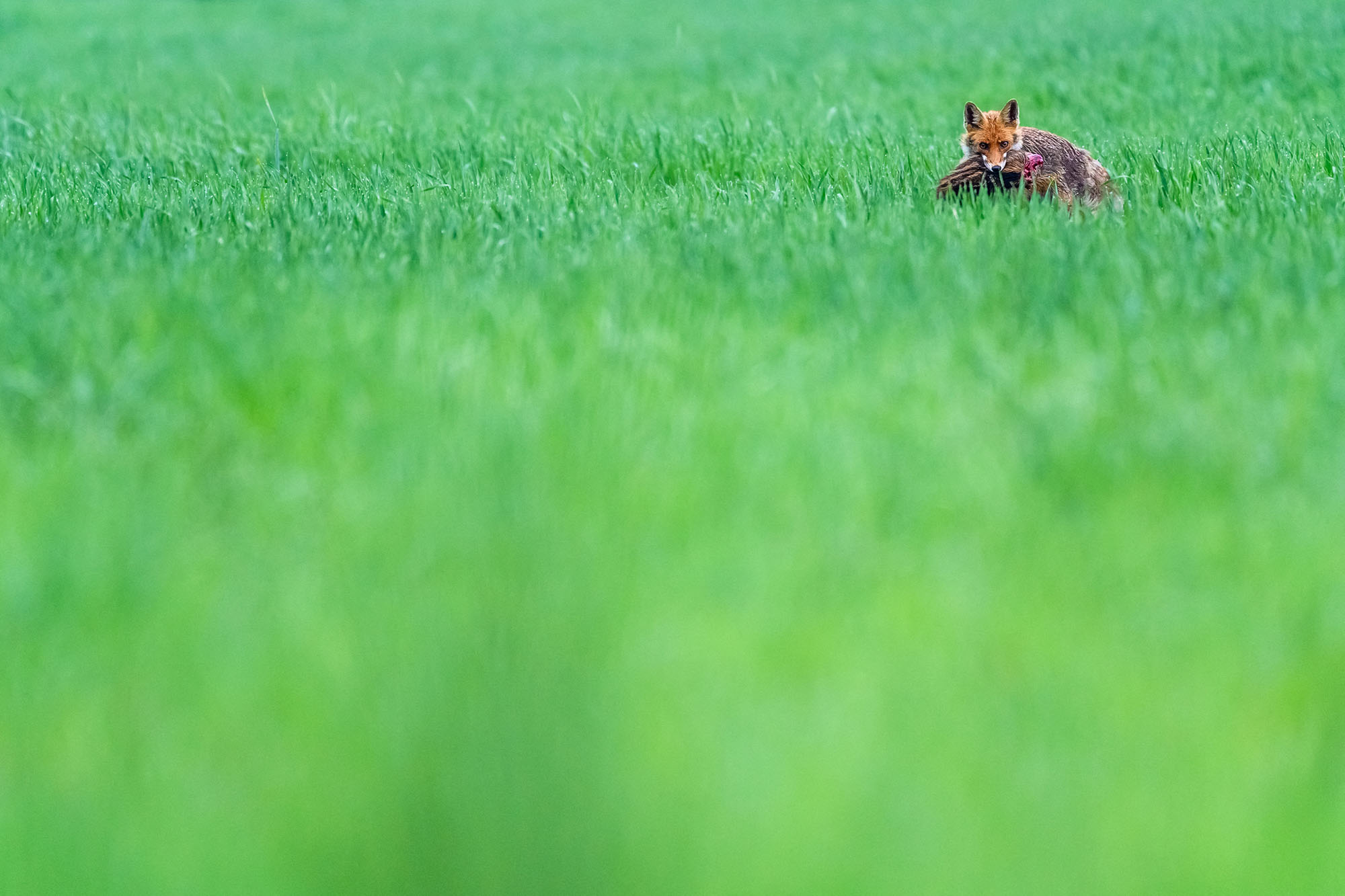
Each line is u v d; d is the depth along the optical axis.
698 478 12.36
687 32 69.88
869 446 12.98
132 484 12.45
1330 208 22.89
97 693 9.70
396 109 42.59
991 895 8.30
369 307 16.92
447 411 13.70
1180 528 11.61
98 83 54.22
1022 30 60.97
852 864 8.34
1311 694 9.70
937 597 10.67
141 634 10.27
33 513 11.99
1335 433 13.30
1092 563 11.04
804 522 11.69
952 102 42.53
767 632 10.19
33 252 20.53
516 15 80.31
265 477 12.71
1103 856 8.47
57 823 8.70
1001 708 9.45
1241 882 8.37
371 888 8.49
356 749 9.23
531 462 12.45
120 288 17.73
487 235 21.75
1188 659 9.99
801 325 16.69
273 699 9.58
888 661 9.93
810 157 31.42
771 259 19.14
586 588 10.59
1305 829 8.70
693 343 15.69
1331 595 10.75
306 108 43.62
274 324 16.08
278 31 75.88
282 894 8.34
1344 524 11.82
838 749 9.07
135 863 8.45
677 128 36.69
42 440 13.56
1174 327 16.06
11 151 34.75
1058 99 42.12
